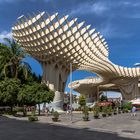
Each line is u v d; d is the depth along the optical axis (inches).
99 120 1583.4
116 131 1074.1
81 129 1107.9
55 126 1214.9
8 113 2113.7
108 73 4005.9
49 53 2714.1
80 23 2699.3
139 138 872.3
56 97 2812.5
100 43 3149.6
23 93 2006.6
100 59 3289.9
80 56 2891.2
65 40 2652.6
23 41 2699.3
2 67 2364.7
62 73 2915.8
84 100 3993.6
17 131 954.7
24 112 1969.7
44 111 2588.6
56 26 2556.6
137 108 3243.1
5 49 2400.3
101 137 847.1
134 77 4500.5
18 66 2389.3
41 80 2783.0
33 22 2482.8
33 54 2849.4
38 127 1133.1
